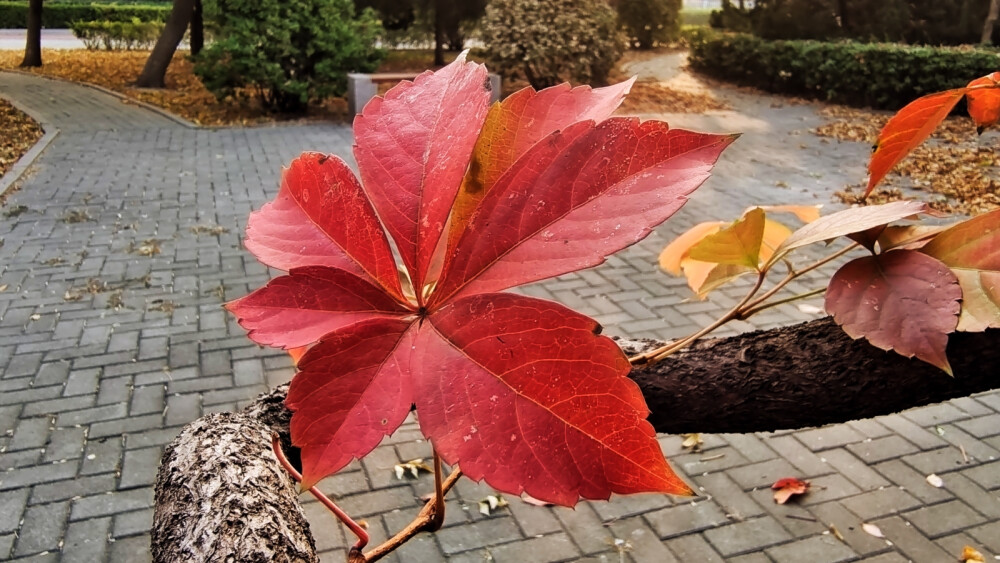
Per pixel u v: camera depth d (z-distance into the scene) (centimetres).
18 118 1184
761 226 75
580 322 46
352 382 48
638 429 44
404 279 65
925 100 75
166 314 543
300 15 1234
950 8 1677
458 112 59
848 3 1745
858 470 389
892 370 75
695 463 396
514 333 47
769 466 393
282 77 1228
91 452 392
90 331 515
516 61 1370
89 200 802
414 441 405
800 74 1534
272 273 620
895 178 917
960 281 67
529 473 44
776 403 80
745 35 1695
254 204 805
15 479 370
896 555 333
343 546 334
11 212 753
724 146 49
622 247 47
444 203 55
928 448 407
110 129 1146
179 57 1944
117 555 326
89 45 2242
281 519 76
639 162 49
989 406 443
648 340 93
